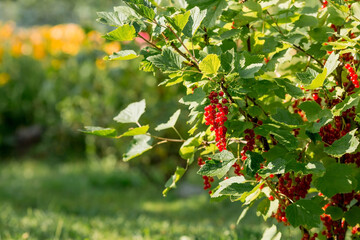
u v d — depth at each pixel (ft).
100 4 71.61
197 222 29.63
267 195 11.56
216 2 10.70
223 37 10.79
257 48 11.37
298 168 9.53
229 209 33.88
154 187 43.06
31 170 49.75
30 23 86.63
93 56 35.96
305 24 11.29
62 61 41.32
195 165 38.50
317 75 9.48
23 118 59.57
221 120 9.71
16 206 34.27
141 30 10.32
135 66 33.73
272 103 11.82
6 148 58.08
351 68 10.71
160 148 36.42
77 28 41.27
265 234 11.29
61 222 22.85
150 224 25.54
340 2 10.56
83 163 52.90
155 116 34.32
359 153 11.24
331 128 11.30
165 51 9.90
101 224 25.31
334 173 10.12
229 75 9.56
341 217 11.09
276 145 10.94
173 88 33.45
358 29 11.21
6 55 58.95
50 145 55.93
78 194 39.70
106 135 10.89
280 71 12.28
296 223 9.95
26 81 58.08
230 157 9.77
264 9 11.21
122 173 46.73
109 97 35.42
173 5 11.55
